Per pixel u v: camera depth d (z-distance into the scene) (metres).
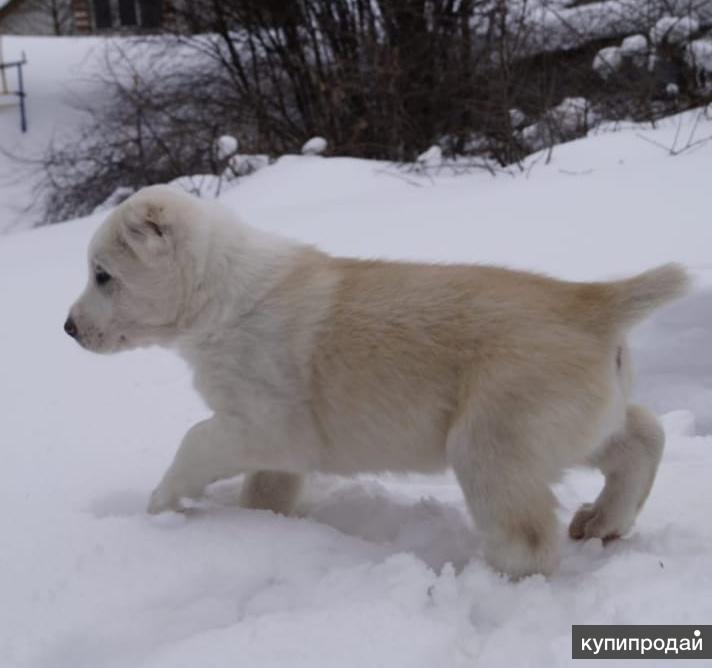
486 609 0.90
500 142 3.20
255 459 1.04
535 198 2.15
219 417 1.04
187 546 0.97
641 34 3.62
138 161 4.25
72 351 1.58
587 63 3.73
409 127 3.74
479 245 1.81
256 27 4.25
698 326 1.47
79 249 2.37
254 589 0.94
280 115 4.37
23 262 2.28
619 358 1.00
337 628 0.85
